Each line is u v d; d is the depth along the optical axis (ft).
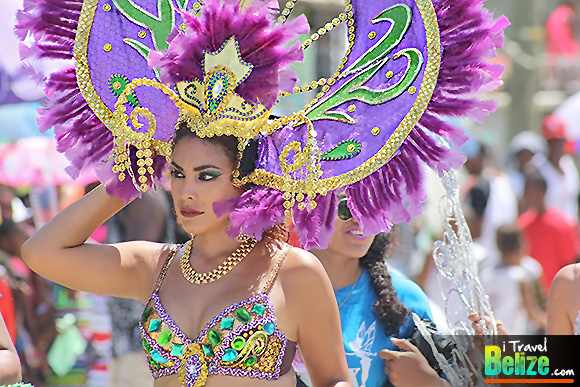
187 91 20.22
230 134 19.98
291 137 20.67
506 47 103.55
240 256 20.66
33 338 41.55
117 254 21.81
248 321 19.74
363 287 26.50
